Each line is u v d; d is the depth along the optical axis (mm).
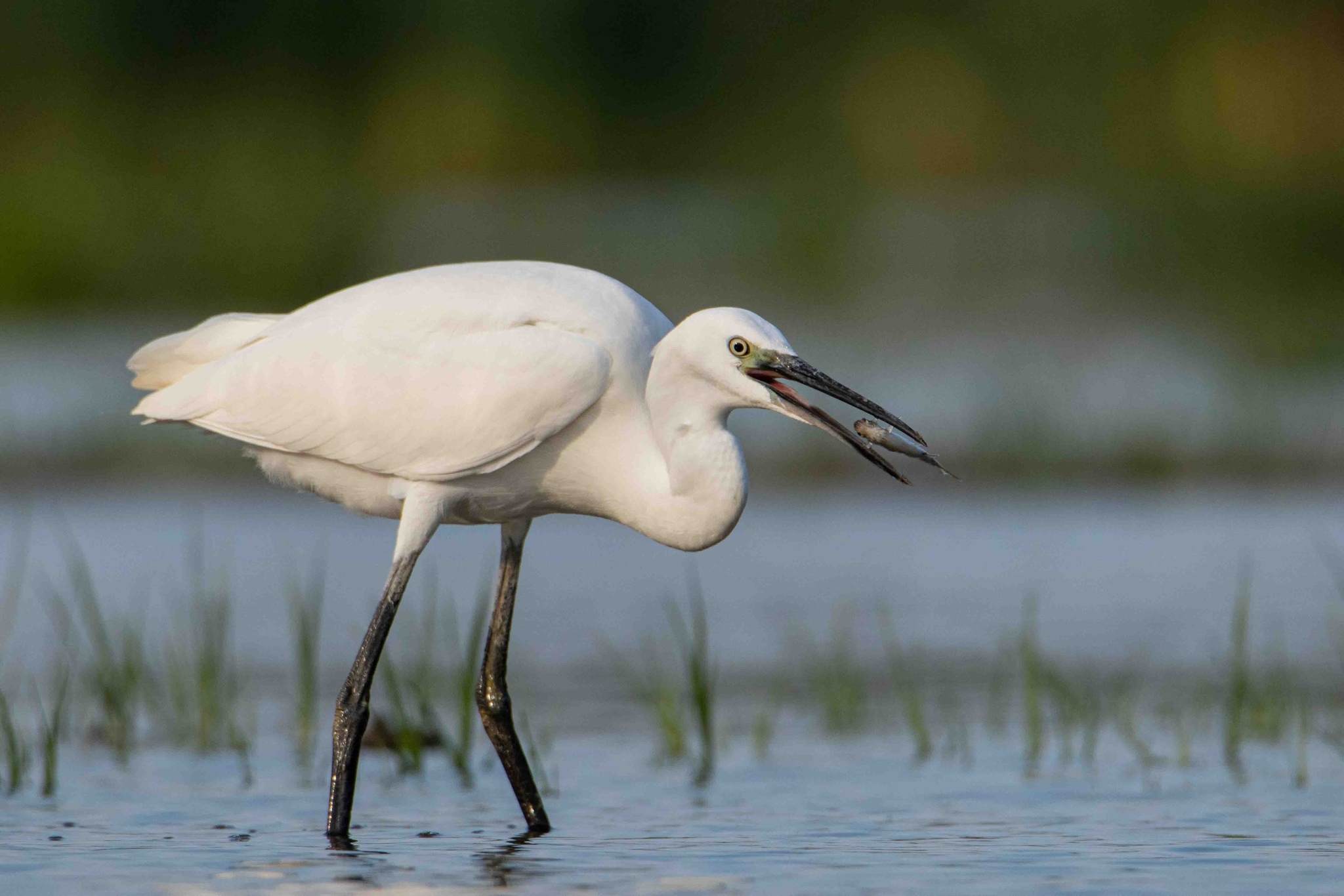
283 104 39969
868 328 26906
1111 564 14305
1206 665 10781
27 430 20047
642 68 41750
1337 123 38062
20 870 6527
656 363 7371
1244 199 33719
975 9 40625
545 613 12547
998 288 30109
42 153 36000
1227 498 17641
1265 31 38906
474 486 7727
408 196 37031
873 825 7340
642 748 9086
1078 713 9523
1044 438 19391
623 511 7676
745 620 12328
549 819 7535
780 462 19031
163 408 7902
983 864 6547
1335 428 20266
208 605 12461
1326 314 27641
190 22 40094
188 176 33844
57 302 31016
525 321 7645
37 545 14828
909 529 16156
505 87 40875
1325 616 12156
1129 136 38719
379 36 40875
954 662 11031
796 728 9586
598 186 40031
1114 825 7281
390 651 11516
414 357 7598
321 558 14469
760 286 30453
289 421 7719
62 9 39531
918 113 40094
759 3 42188
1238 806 7645
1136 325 27359
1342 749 8672
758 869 6496
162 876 6441
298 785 8297
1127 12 39156
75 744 9227
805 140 40688
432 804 7961
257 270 31609
